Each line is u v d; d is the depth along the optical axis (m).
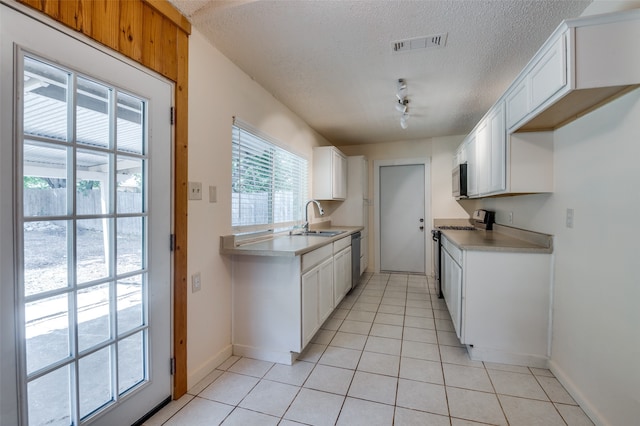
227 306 2.29
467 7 1.69
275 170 3.12
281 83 2.70
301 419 1.62
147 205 1.60
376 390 1.88
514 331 2.19
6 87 1.05
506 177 2.19
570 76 1.35
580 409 1.70
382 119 3.77
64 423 1.25
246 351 2.31
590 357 1.64
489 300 2.23
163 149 1.69
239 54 2.21
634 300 1.33
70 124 1.25
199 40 1.97
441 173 4.75
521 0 1.63
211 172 2.09
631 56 1.29
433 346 2.48
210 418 1.63
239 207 2.46
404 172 5.11
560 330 1.98
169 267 1.74
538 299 2.13
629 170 1.36
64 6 1.21
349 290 3.83
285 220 3.36
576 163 1.79
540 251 2.11
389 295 3.89
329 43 2.06
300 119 3.71
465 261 2.26
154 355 1.66
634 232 1.33
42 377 1.18
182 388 1.83
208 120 2.05
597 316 1.58
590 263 1.65
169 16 1.69
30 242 1.14
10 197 1.07
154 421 1.60
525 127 2.05
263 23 1.85
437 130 4.33
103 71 1.36
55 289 1.21
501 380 1.98
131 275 1.52
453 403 1.75
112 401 1.45
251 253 2.16
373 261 5.21
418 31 1.92
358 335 2.71
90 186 1.34
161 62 1.67
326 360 2.26
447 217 4.74
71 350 1.27
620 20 1.30
